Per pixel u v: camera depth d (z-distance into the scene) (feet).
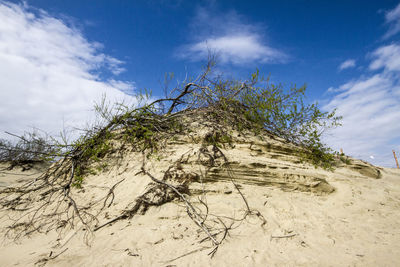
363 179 23.04
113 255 11.76
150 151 21.20
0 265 11.35
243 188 18.19
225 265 10.74
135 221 14.94
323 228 14.53
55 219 15.81
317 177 20.22
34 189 19.44
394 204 18.30
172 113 25.98
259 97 25.54
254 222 15.02
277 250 12.06
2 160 29.60
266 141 23.75
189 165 18.86
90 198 17.48
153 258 11.43
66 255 11.90
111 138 22.82
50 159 21.29
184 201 16.37
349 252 11.60
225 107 25.40
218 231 13.93
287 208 16.87
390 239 12.86
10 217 16.90
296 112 25.54
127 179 18.75
